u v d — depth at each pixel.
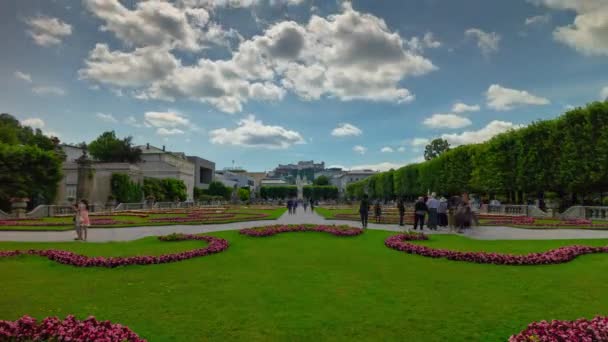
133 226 25.75
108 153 92.69
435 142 121.19
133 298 8.15
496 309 7.38
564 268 10.97
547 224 24.70
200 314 7.11
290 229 20.48
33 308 7.50
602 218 29.41
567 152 34.88
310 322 6.67
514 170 40.88
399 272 10.54
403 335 6.13
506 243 15.66
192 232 21.77
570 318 6.92
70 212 39.78
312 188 145.50
